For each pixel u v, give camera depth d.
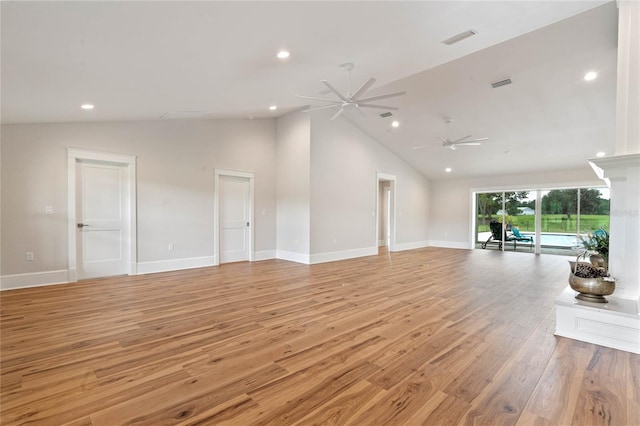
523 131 6.31
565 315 2.69
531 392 1.86
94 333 2.73
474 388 1.91
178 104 4.45
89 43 2.25
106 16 1.93
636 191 2.63
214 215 6.14
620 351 2.40
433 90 5.27
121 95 3.59
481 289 4.40
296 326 2.94
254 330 2.83
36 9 1.72
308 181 6.41
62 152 4.44
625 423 1.58
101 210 4.87
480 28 2.87
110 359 2.27
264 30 2.53
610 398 1.79
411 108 6.03
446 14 2.59
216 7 2.04
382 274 5.42
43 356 2.30
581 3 2.61
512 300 3.84
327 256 6.80
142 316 3.17
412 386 1.93
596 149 6.80
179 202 5.65
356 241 7.54
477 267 6.21
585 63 4.20
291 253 6.81
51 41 2.13
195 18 2.15
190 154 5.79
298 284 4.62
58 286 4.32
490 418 1.62
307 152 6.41
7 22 1.82
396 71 3.96
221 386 1.92
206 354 2.36
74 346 2.48
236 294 4.05
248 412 1.67
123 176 5.08
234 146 6.43
